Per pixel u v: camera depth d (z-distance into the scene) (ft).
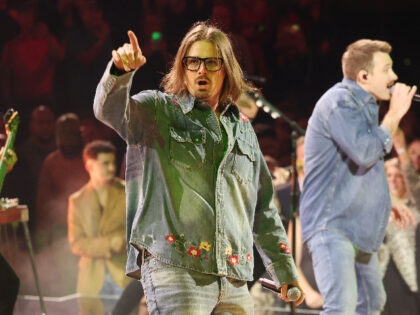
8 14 76.13
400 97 40.27
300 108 74.02
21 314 56.39
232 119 28.12
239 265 26.94
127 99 25.20
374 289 41.19
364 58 40.91
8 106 76.13
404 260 53.11
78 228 59.82
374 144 39.14
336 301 39.04
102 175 59.67
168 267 25.88
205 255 26.13
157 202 26.30
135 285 49.88
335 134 39.75
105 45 76.54
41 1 76.84
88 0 75.82
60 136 66.39
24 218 43.37
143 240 26.12
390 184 55.36
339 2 78.59
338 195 40.06
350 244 39.88
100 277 59.57
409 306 52.65
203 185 26.53
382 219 40.57
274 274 29.19
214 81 27.37
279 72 76.18
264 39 76.64
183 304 25.49
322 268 39.68
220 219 26.53
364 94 40.70
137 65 24.50
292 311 45.11
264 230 29.55
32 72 76.07
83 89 76.23
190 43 27.48
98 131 72.69
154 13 76.89
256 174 28.63
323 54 77.10
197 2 76.84
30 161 69.67
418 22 77.56
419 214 54.03
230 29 75.97
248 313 27.50
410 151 61.05
